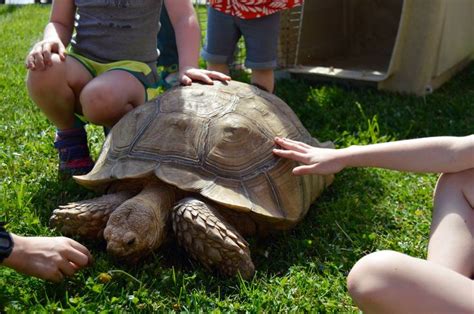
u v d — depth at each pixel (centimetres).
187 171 202
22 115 338
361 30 518
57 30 271
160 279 190
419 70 408
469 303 140
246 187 205
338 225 229
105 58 275
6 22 698
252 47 346
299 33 454
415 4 399
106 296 179
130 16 275
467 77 464
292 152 211
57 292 182
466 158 177
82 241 211
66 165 264
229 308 178
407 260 145
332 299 187
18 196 231
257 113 229
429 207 249
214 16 352
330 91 400
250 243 213
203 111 218
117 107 254
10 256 173
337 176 276
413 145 186
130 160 208
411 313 142
